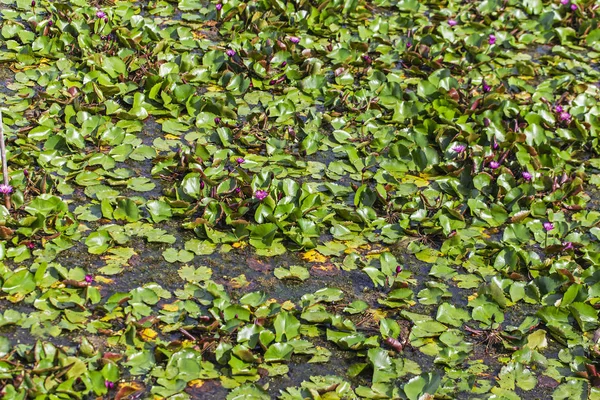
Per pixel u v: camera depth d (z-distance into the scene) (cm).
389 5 855
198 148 578
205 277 478
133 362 410
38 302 436
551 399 425
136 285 466
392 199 563
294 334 441
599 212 586
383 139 629
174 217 525
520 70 765
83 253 483
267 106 643
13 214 496
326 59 736
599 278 505
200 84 677
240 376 411
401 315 471
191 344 425
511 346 453
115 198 530
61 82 634
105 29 712
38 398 375
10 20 699
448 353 445
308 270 498
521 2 891
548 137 658
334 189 561
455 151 617
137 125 612
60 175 547
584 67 784
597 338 462
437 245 534
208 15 778
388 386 419
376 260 511
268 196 524
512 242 539
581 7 886
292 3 811
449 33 796
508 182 584
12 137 566
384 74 721
